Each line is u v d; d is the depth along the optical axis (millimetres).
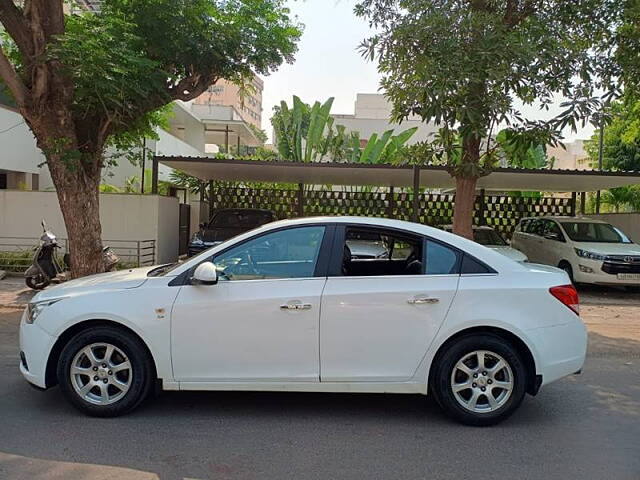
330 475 3770
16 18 9000
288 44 12055
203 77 11953
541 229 14656
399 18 8789
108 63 8633
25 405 4953
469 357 4660
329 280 4672
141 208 14109
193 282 4652
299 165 14133
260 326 4574
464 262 4770
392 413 4961
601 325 9328
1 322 8383
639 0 8328
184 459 3967
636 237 15734
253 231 4867
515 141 8570
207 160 14000
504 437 4469
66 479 3643
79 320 4613
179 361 4605
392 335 4582
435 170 14500
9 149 16953
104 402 4660
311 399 5293
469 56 7656
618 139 22547
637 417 4961
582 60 8039
